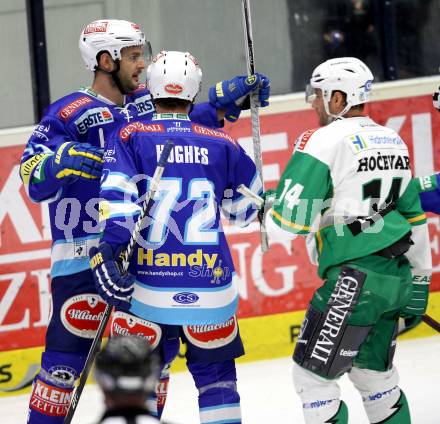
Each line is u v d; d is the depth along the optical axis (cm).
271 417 1572
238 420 1266
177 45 1930
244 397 1691
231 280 1267
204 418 1264
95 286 1319
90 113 1351
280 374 1811
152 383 805
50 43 1889
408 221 1317
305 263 1914
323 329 1248
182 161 1238
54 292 1352
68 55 1894
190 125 1262
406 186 1291
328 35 1961
